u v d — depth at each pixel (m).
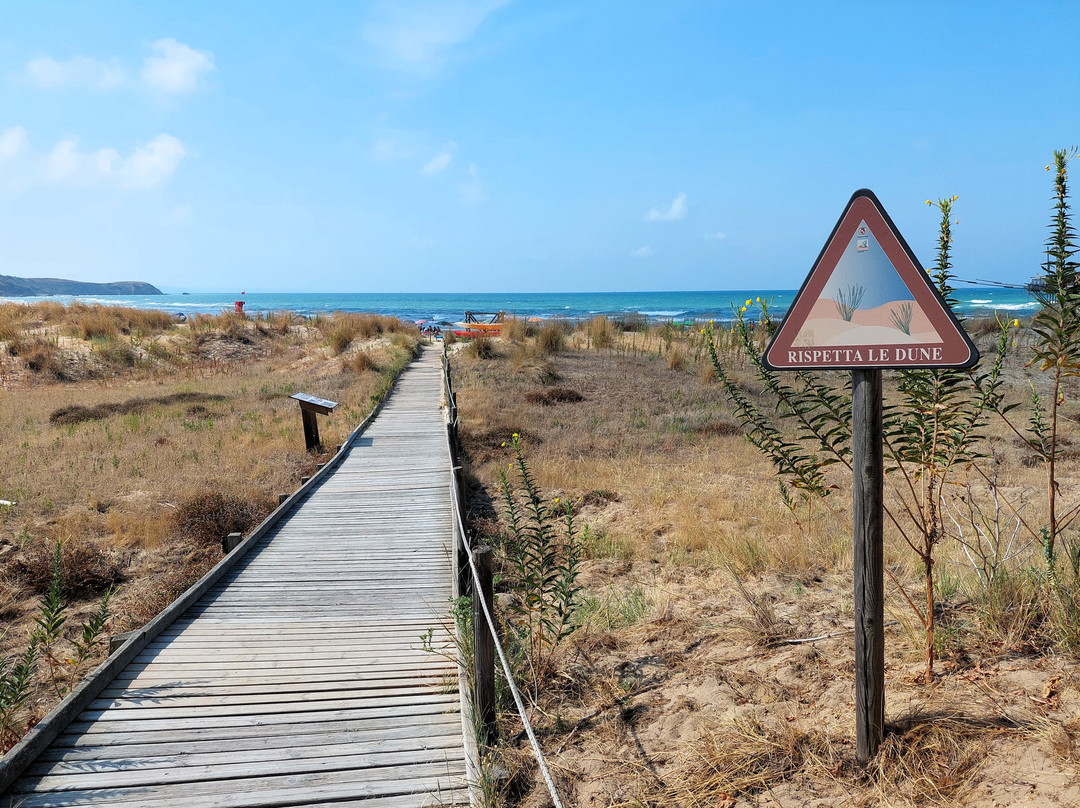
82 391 19.81
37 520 8.93
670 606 5.63
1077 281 3.30
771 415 14.56
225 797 3.21
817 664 4.14
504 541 7.73
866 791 2.87
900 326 2.77
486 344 24.44
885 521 7.35
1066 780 2.59
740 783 3.07
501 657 3.29
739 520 8.35
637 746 3.59
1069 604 3.76
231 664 4.63
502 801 3.17
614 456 12.57
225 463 11.67
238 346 27.50
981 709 3.20
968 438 3.47
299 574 6.55
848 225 2.83
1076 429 12.60
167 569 7.74
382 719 3.95
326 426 15.05
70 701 3.87
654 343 25.50
